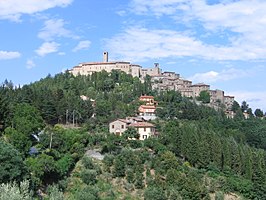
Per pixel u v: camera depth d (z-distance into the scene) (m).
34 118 147.00
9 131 135.12
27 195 57.75
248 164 162.50
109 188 133.12
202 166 161.75
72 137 155.00
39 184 113.94
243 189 151.00
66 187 126.69
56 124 198.25
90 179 133.75
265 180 151.88
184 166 155.75
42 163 120.50
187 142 166.75
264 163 162.00
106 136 172.00
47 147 146.50
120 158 148.12
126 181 139.00
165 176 144.62
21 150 129.25
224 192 148.38
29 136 140.00
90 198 115.94
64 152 148.75
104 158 149.88
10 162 97.81
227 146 169.00
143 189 136.75
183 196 133.50
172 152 166.62
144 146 169.38
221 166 164.12
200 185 143.00
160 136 179.00
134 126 190.00
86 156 149.38
